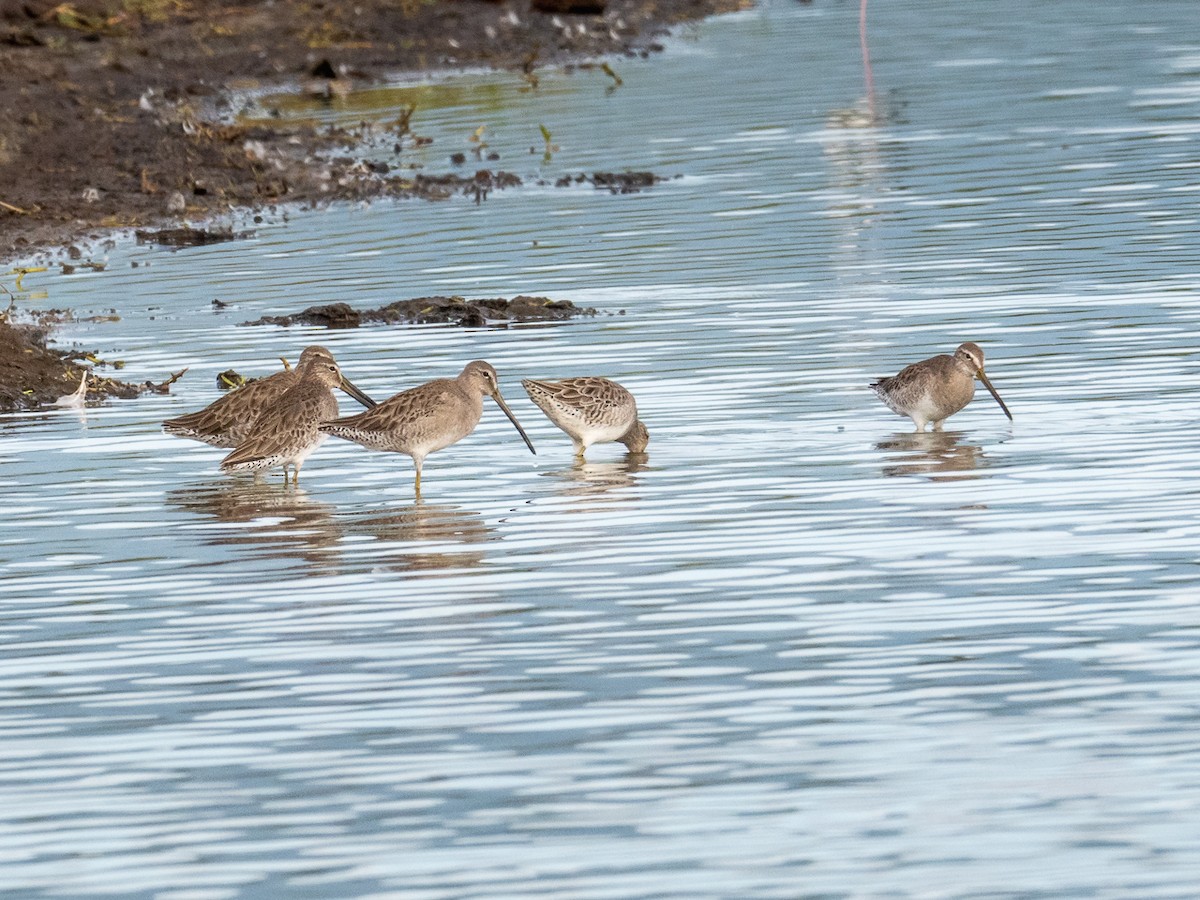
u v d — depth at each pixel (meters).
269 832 10.44
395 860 10.09
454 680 12.44
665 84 45.19
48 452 18.73
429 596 14.09
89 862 10.18
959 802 10.48
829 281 25.02
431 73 47.69
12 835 10.51
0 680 12.73
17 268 28.06
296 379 18.44
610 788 10.80
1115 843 9.98
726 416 18.97
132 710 12.15
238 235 30.20
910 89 43.06
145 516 16.50
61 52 46.09
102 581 14.72
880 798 10.56
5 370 21.38
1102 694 11.77
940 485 16.39
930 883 9.67
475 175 34.12
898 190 31.50
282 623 13.63
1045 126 37.22
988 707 11.66
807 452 17.64
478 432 19.28
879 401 19.25
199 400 20.53
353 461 18.41
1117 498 15.70
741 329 22.58
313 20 52.09
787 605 13.58
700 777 10.90
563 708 11.91
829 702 11.84
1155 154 33.41
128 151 35.69
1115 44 48.97
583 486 16.97
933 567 14.24
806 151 35.75
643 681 12.30
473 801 10.72
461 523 15.99
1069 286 23.88
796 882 9.72
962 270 25.22
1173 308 22.33
